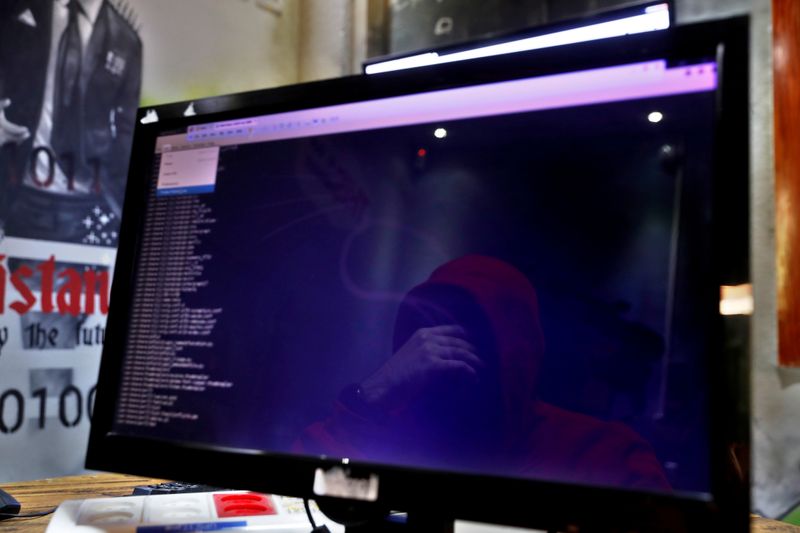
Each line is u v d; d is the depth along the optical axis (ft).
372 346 1.45
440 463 1.33
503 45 4.48
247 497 1.93
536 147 1.37
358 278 1.50
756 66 4.74
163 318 1.71
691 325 1.18
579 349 1.26
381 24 6.40
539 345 1.29
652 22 3.95
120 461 1.66
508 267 1.35
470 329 1.36
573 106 1.35
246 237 1.65
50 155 4.34
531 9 5.59
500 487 1.26
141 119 1.86
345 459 1.41
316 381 1.49
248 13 5.81
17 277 4.16
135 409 1.69
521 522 1.23
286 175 1.63
